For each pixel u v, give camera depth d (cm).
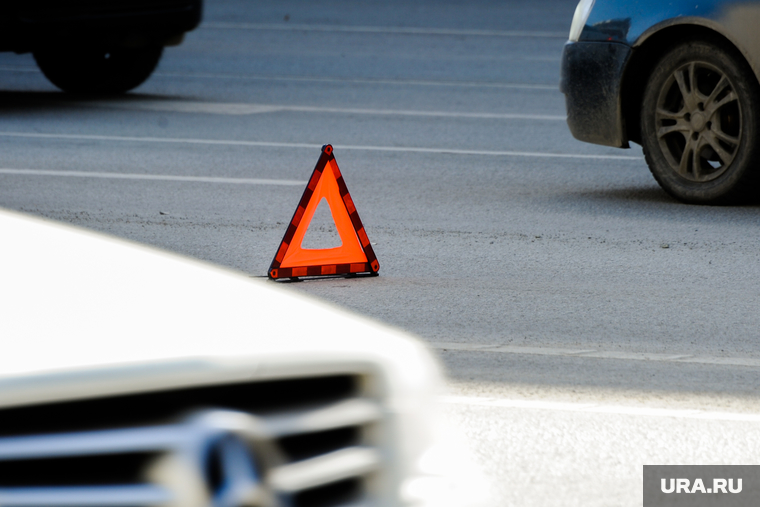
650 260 2380
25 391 607
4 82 5472
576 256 2411
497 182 3278
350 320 824
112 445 621
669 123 2952
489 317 1953
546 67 6247
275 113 4566
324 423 706
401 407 749
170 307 755
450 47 7100
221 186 3152
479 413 1467
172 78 5681
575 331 1877
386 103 4912
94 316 714
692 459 1326
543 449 1345
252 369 681
